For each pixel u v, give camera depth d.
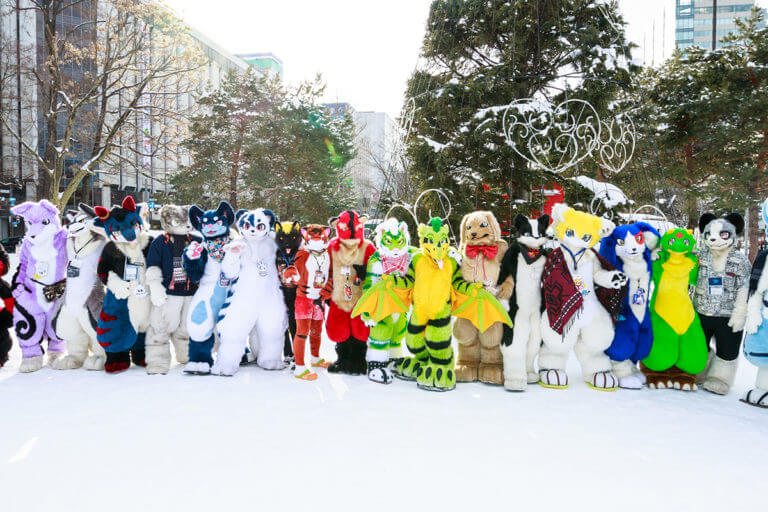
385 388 4.55
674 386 4.70
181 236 4.95
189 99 32.62
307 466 2.92
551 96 9.16
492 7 9.17
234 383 4.62
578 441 3.38
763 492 2.72
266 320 4.99
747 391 4.51
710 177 17.36
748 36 16.44
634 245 4.41
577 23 9.04
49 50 18.91
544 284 4.57
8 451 3.09
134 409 3.86
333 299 4.95
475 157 9.25
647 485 2.78
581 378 5.04
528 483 2.77
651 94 16.33
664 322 4.63
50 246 4.97
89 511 2.41
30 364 4.95
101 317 4.76
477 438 3.39
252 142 21.62
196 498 2.54
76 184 18.08
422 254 4.63
